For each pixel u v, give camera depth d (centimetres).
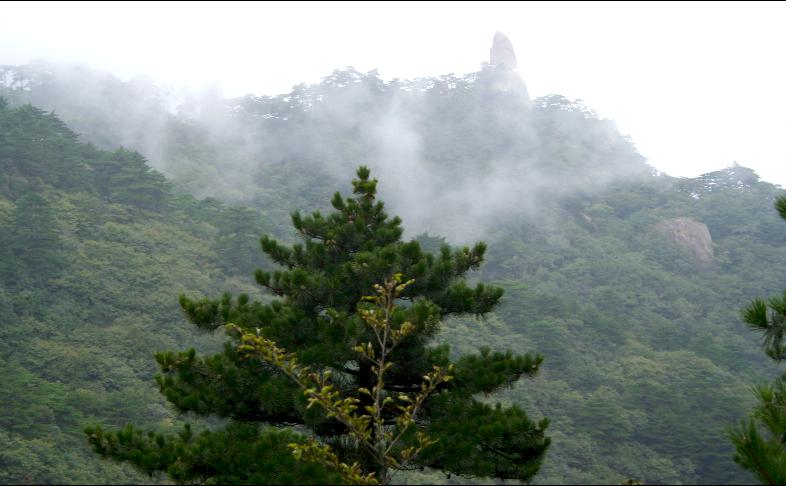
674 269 14350
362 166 1539
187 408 1300
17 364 5928
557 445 7156
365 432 911
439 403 1282
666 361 9606
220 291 8431
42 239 7919
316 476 1067
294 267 1528
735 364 9831
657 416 7875
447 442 1230
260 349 925
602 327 10250
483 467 1235
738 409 7844
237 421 1333
